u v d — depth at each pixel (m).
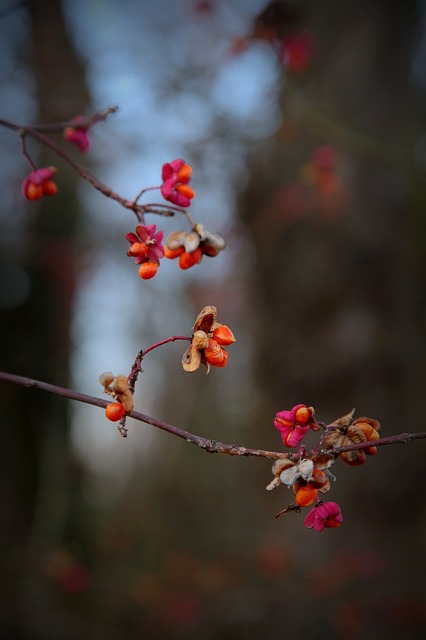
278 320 4.52
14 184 4.52
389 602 4.19
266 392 4.64
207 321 1.48
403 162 3.72
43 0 4.34
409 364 4.40
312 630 4.37
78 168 1.67
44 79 4.36
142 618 4.97
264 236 4.52
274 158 4.45
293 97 3.87
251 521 5.89
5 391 4.70
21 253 4.75
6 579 4.49
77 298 5.29
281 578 4.46
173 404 7.63
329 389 4.35
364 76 4.32
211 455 7.18
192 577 4.95
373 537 4.32
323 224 4.34
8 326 4.76
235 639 4.69
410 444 4.36
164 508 7.03
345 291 4.34
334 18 4.38
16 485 4.67
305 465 1.34
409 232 4.54
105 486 7.40
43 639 4.45
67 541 5.29
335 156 3.95
